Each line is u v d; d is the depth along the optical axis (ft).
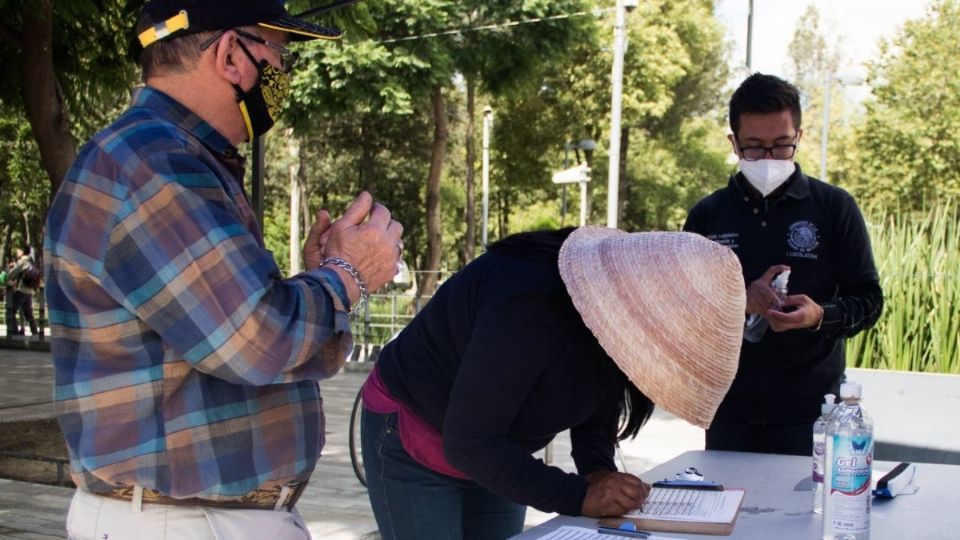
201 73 6.91
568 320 7.83
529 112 99.25
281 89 7.26
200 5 6.81
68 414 6.68
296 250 92.79
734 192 12.84
